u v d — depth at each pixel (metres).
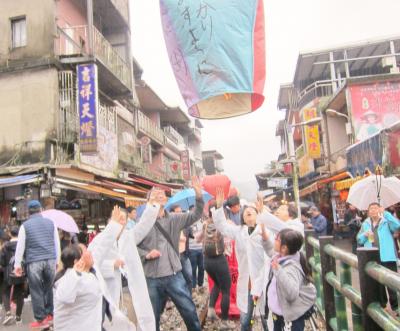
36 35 13.70
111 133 16.44
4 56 13.76
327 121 23.97
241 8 4.21
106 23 19.23
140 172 21.33
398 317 2.92
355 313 3.46
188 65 4.27
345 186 16.27
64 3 15.49
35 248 6.82
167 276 4.99
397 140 12.24
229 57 4.18
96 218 15.16
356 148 15.23
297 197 17.34
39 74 13.41
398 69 23.39
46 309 7.00
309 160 26.16
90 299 4.07
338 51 24.61
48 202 8.84
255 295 4.98
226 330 6.12
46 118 13.16
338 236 21.73
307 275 3.96
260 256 5.05
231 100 4.88
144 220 4.81
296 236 3.92
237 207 6.49
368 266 2.97
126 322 4.54
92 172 13.28
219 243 6.30
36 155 12.96
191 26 4.21
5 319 7.14
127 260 4.77
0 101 13.50
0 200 11.66
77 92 12.63
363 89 19.39
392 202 8.17
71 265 4.22
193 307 4.99
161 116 33.28
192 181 5.17
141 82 24.06
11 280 7.15
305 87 28.39
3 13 14.03
